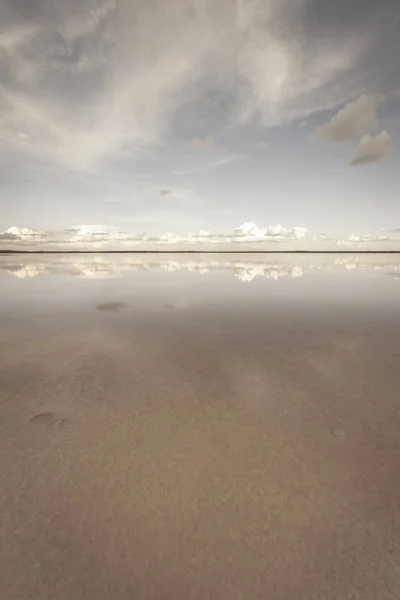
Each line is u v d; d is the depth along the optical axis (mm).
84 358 6566
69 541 2396
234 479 3041
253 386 5191
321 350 7094
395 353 6832
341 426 3973
